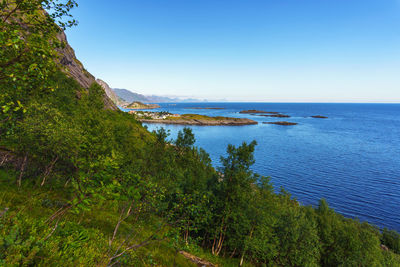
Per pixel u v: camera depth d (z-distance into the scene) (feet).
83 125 60.08
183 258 48.19
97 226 39.22
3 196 31.89
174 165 81.87
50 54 15.44
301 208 147.74
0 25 13.35
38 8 15.72
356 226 143.84
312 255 100.37
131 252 24.40
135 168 61.00
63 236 21.61
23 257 13.70
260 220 81.00
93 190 14.79
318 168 286.66
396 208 186.29
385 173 270.46
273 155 349.82
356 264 107.86
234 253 94.48
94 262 19.74
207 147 391.45
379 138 510.58
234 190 77.25
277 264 96.32
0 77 13.87
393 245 144.46
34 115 42.86
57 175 51.78
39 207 34.81
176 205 20.49
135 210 19.61
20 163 53.47
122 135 87.51
